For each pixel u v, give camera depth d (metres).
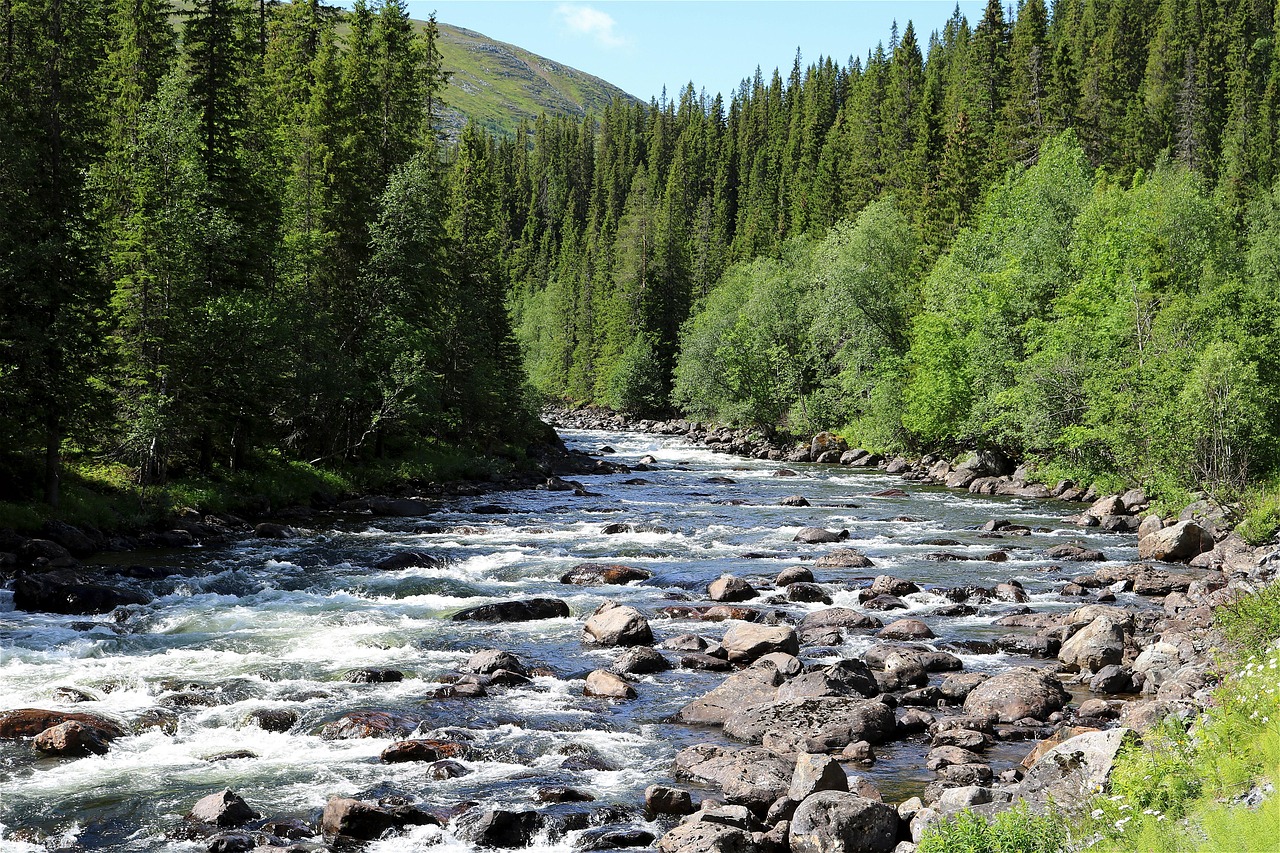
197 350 37.19
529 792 13.96
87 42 37.47
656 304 123.31
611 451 78.75
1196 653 18.34
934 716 17.39
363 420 51.59
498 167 188.50
